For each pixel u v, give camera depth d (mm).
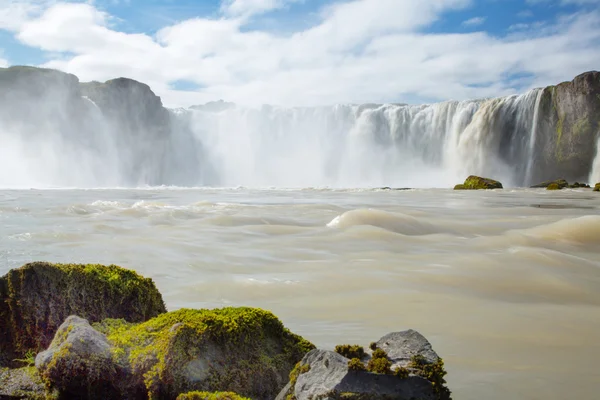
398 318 6891
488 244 13734
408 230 16156
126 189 53938
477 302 7852
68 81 75312
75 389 4035
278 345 4438
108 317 5375
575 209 26328
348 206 27562
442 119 80000
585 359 5387
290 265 10664
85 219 18000
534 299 8188
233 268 10266
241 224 17266
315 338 5984
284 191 50031
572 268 10562
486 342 5918
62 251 11688
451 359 5371
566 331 6406
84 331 4238
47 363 4102
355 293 8227
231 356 4105
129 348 4184
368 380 3223
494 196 40219
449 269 10281
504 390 4605
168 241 13547
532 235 14492
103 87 83500
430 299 7949
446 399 3354
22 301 5219
